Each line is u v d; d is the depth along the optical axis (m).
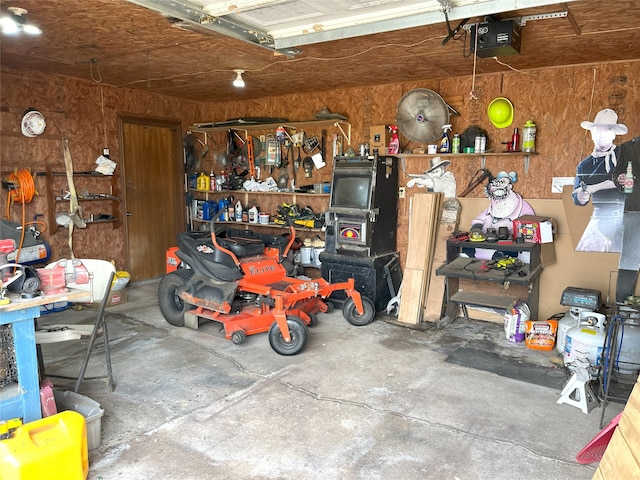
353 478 2.26
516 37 3.05
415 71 4.54
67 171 5.07
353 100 5.43
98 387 3.18
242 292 4.40
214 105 6.71
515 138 4.35
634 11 2.86
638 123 3.96
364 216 4.70
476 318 4.76
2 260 2.38
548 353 3.83
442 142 4.71
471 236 4.33
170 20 3.00
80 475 2.12
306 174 5.90
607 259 4.11
